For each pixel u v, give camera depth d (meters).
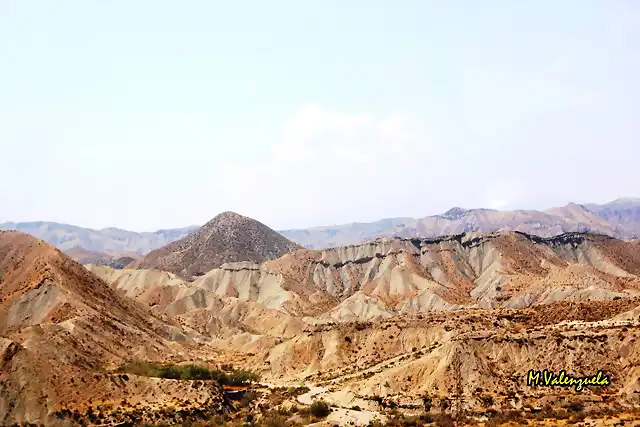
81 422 104.69
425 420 107.50
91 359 141.50
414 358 137.38
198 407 117.94
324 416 116.81
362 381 130.00
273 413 119.69
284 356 168.12
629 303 155.62
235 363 184.25
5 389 105.31
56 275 185.25
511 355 122.44
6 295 181.25
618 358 115.69
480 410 108.31
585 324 134.25
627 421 90.81
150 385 121.19
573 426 92.50
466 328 150.50
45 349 133.62
